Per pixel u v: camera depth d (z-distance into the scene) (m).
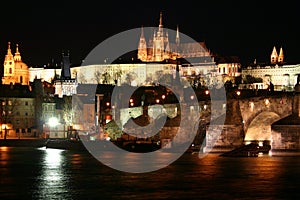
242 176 147.50
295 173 153.12
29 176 150.00
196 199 116.44
